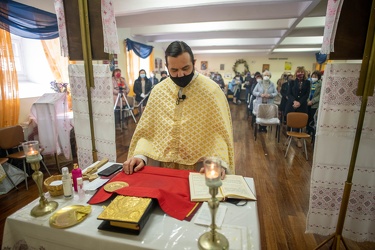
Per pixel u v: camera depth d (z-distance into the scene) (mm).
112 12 1652
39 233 847
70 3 1658
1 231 1874
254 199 965
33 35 3148
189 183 1052
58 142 3092
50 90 3934
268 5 4445
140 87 6051
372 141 1336
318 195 1512
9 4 2814
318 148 1431
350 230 1519
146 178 1098
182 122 1198
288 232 1896
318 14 4395
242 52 11602
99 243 767
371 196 1424
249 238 770
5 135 2645
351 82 1291
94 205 946
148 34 6652
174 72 1135
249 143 4430
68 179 1010
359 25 1178
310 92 4645
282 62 12445
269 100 4977
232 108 9344
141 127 1312
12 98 3064
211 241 716
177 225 819
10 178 2547
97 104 1907
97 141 1997
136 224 763
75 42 1736
